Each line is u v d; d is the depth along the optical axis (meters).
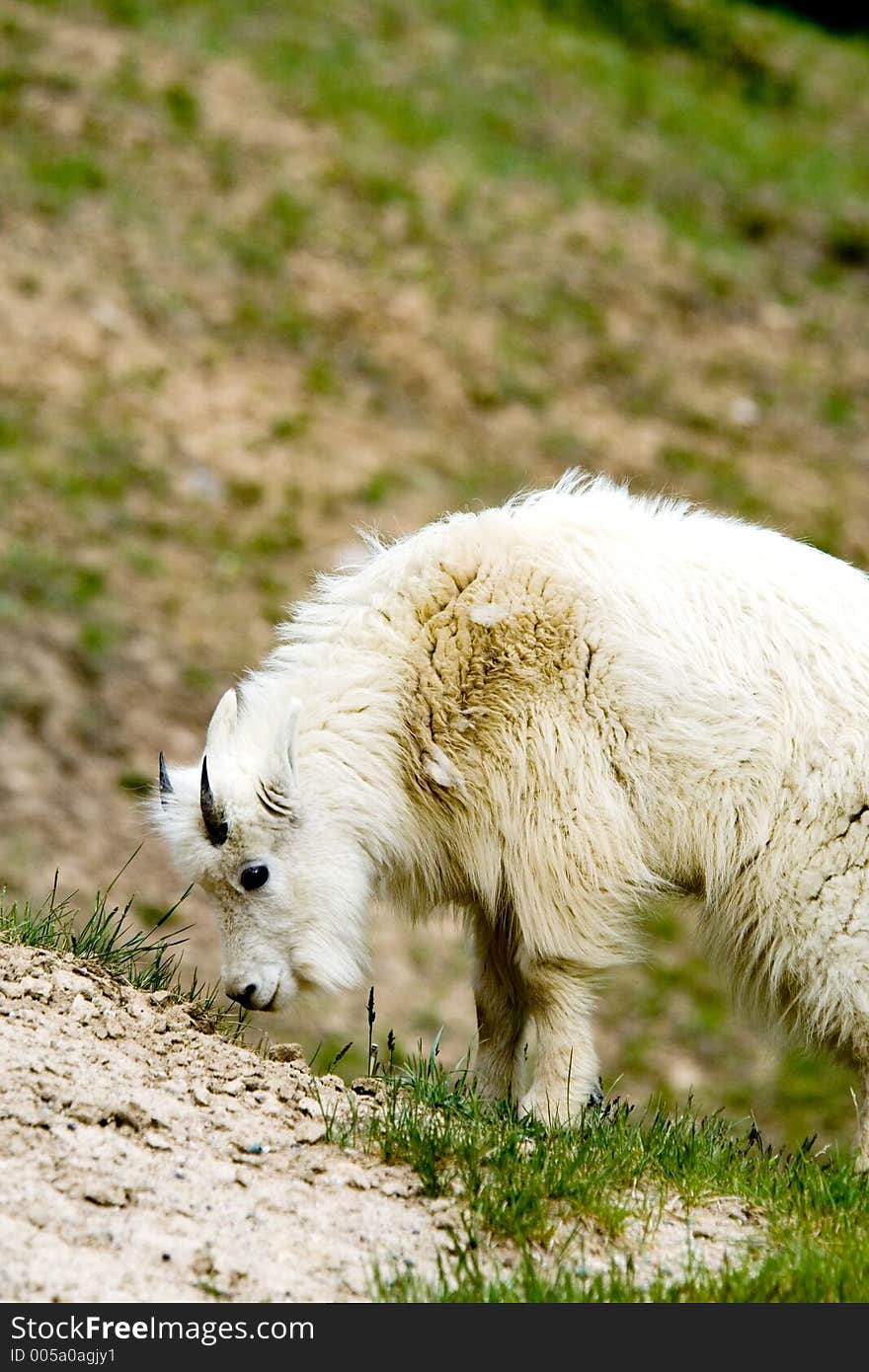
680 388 82.62
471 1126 19.44
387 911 26.80
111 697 56.59
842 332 91.19
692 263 92.38
